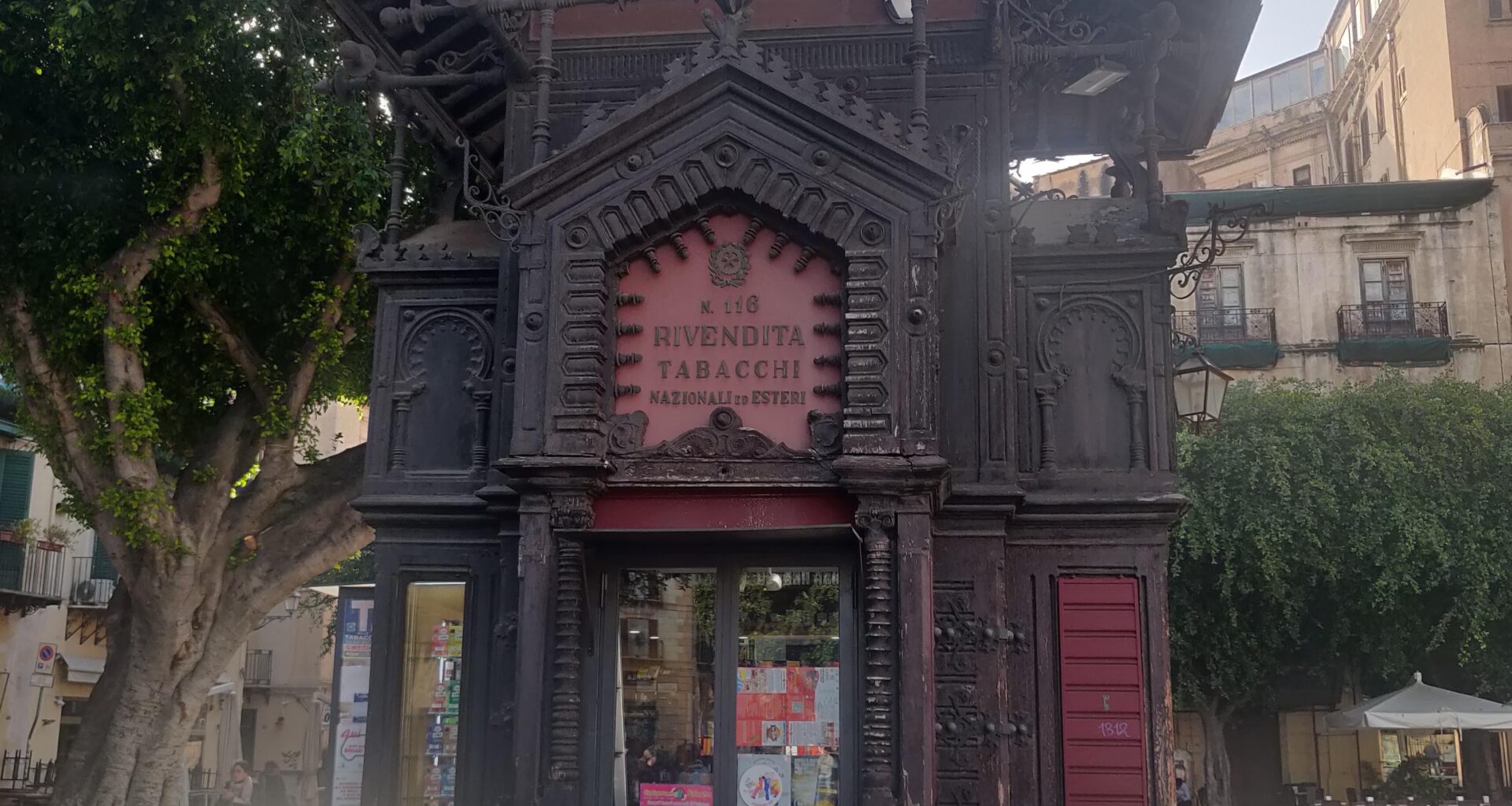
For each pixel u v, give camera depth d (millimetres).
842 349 8633
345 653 11172
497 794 9391
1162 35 9508
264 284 15742
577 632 8461
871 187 8656
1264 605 25797
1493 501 24625
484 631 9797
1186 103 11984
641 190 8828
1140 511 9375
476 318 10305
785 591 8953
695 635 8938
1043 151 12117
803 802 8633
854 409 8336
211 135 14180
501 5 9242
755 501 8516
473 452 10023
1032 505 9406
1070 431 9602
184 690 15750
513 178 9945
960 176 9695
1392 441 25375
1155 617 9305
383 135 15406
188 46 13422
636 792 8766
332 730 11039
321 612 35000
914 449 8250
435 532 10039
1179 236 9641
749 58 8867
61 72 13664
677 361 8812
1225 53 10984
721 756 8758
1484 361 33156
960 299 9461
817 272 8844
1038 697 9281
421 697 9891
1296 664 27500
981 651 9008
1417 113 38375
